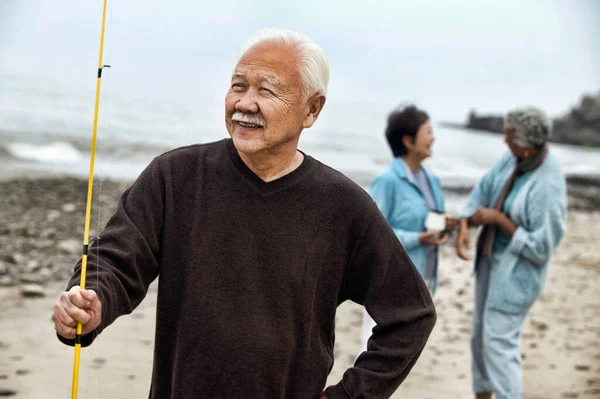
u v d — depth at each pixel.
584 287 9.02
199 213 2.43
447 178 15.05
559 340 6.98
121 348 5.68
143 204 2.43
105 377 5.12
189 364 2.38
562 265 9.99
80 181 10.50
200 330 2.38
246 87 2.45
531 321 7.54
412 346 2.54
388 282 2.56
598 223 13.16
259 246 2.42
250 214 2.43
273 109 2.40
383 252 2.54
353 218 2.52
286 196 2.46
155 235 2.44
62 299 2.18
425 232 4.87
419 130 4.93
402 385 5.61
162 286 2.43
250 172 2.46
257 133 2.41
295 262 2.43
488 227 5.00
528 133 4.83
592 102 23.83
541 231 4.79
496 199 5.02
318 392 2.51
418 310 2.55
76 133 12.42
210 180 2.46
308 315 2.46
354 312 7.39
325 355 2.53
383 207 4.88
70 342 2.28
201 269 2.40
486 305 4.92
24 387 4.86
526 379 5.92
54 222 8.77
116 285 2.32
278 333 2.41
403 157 5.01
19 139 11.63
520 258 4.85
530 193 4.87
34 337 5.73
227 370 2.37
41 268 7.41
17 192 9.63
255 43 2.47
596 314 7.96
